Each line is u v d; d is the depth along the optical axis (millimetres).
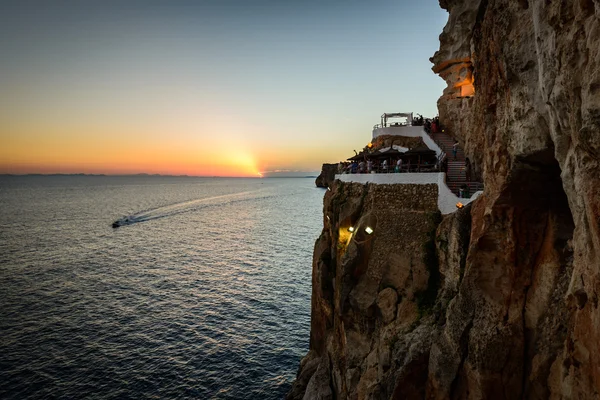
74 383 28250
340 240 24312
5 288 46625
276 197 188375
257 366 31297
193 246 73312
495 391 12344
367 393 16312
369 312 19406
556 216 12164
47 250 67188
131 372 29859
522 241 12656
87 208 135625
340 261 23047
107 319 38781
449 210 19656
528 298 12438
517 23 10766
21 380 28250
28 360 30828
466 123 25969
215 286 49375
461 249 16156
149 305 42688
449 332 13859
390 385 15359
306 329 37688
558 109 8680
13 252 65000
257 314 40812
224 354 32844
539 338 11812
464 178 22906
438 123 33531
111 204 150750
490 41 12961
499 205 12805
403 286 19031
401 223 20922
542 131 10312
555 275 11805
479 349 12555
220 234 86188
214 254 66938
